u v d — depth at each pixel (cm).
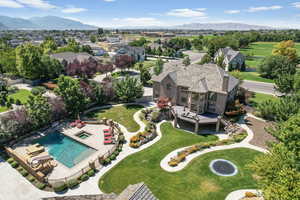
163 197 2055
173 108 4050
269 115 3791
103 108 4438
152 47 13600
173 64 5238
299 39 18225
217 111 3784
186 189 2159
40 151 2789
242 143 3039
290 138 1752
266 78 7294
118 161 2642
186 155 2742
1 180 2258
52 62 6312
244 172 2409
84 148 2991
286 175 1392
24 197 2034
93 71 6281
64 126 3575
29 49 5944
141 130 3472
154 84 4547
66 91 3641
